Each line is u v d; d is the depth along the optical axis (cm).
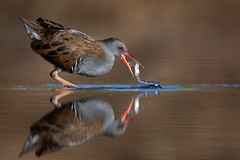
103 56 1473
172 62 1978
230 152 895
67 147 915
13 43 2559
